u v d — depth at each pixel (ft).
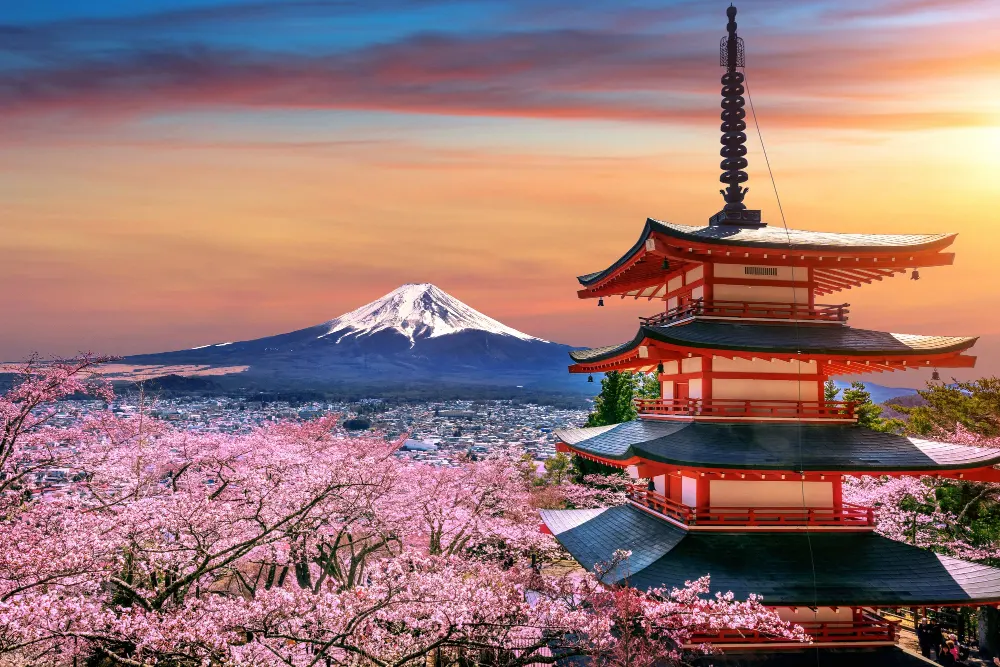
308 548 97.81
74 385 75.20
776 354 72.18
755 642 66.59
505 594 60.85
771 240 77.77
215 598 62.54
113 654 53.62
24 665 56.85
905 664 64.95
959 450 69.82
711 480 73.00
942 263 77.92
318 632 59.26
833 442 72.43
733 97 90.94
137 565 70.23
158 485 90.07
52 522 69.05
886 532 111.45
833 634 67.97
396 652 61.98
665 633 62.23
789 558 68.13
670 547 70.59
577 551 83.15
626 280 96.17
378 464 109.81
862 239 80.84
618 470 177.17
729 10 92.58
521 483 150.41
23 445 82.48
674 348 72.08
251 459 99.25
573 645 61.36
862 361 74.79
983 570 67.21
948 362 75.36
